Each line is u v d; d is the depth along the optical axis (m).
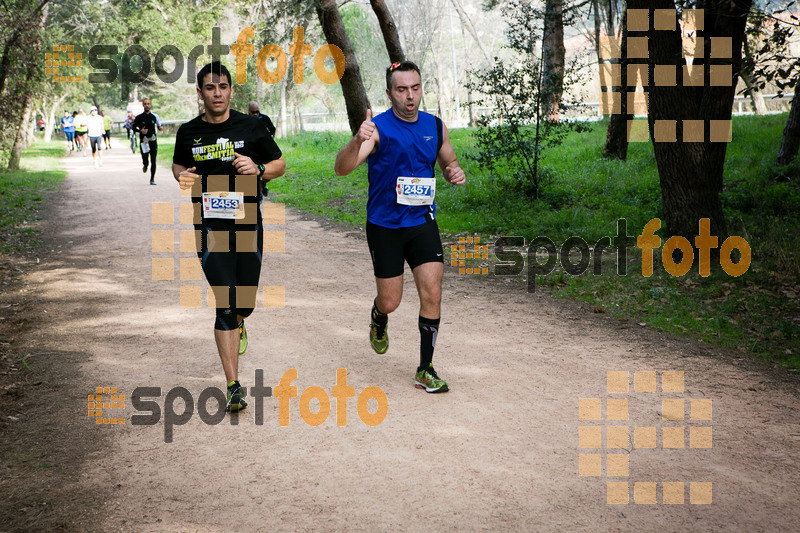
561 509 3.28
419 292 4.69
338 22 18.78
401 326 6.32
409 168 4.53
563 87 13.37
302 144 32.91
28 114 35.53
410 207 4.60
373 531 3.11
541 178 13.96
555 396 4.68
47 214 13.72
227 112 4.57
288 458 3.81
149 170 23.86
